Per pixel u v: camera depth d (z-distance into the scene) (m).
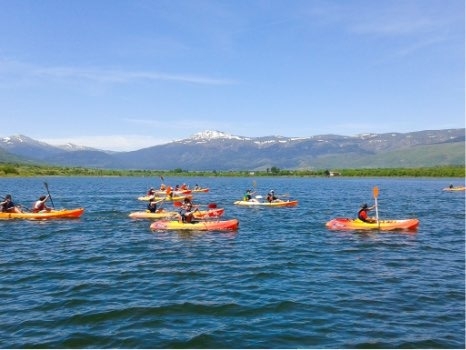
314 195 70.69
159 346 10.92
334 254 22.08
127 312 13.25
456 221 36.03
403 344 11.06
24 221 34.31
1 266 19.36
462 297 14.89
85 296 14.84
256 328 12.05
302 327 12.14
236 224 30.17
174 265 19.48
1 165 161.75
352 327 12.15
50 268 18.97
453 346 10.97
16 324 12.34
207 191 80.81
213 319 12.73
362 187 100.62
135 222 33.88
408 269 18.95
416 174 173.00
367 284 16.47
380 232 29.22
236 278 17.25
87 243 24.98
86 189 83.75
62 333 11.71
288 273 18.12
